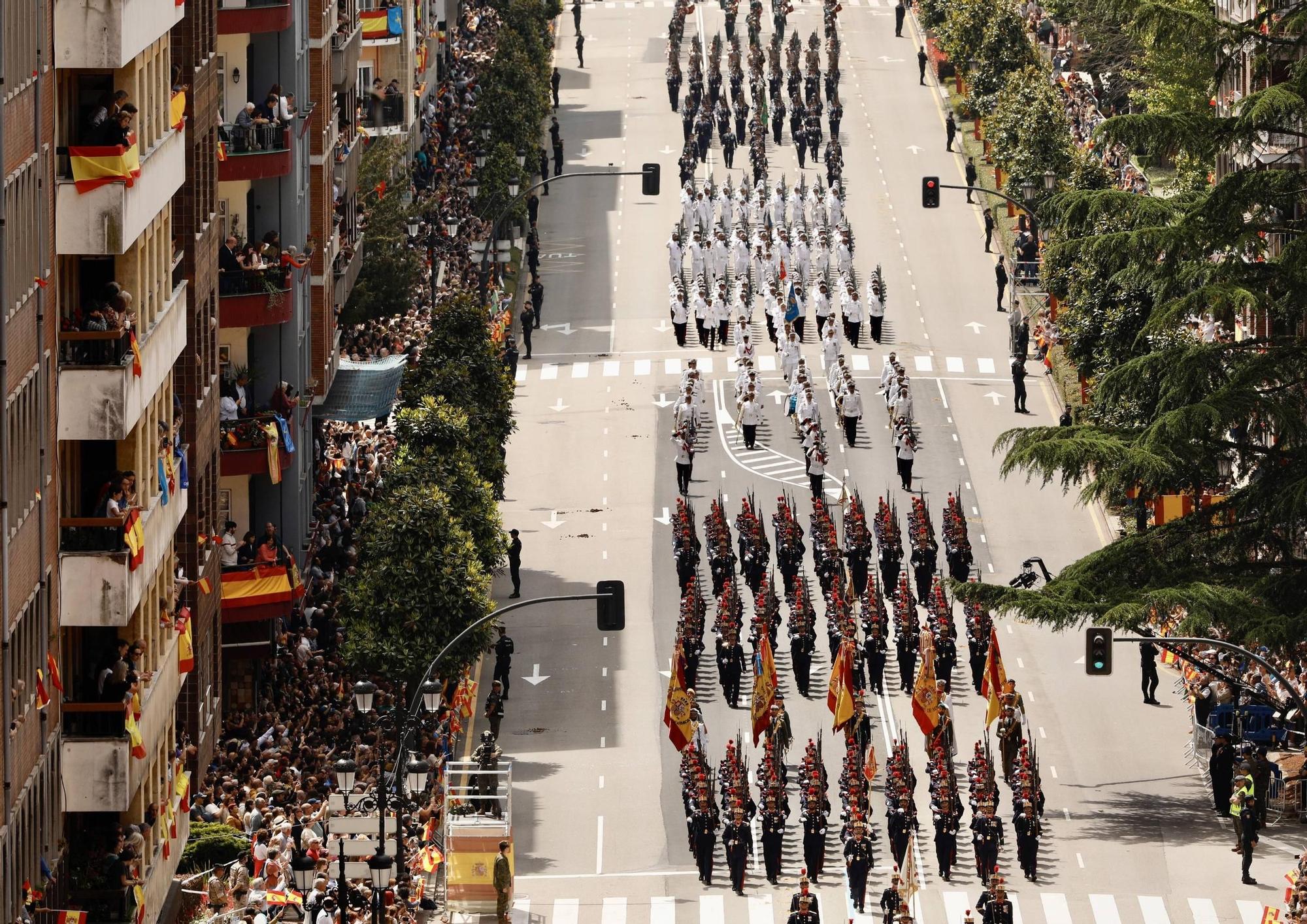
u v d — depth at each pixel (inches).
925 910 5000.0
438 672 5610.2
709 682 6333.7
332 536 6476.4
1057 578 5772.6
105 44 3973.9
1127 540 5762.8
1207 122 5831.7
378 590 5615.2
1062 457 5585.6
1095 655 4795.8
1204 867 5201.8
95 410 4020.7
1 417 3489.2
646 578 7081.7
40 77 3767.2
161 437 4483.3
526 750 5935.0
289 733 5433.1
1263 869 5182.1
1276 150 6934.1
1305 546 5851.4
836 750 5841.5
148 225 4291.3
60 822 3981.3
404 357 7436.0
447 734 5615.2
